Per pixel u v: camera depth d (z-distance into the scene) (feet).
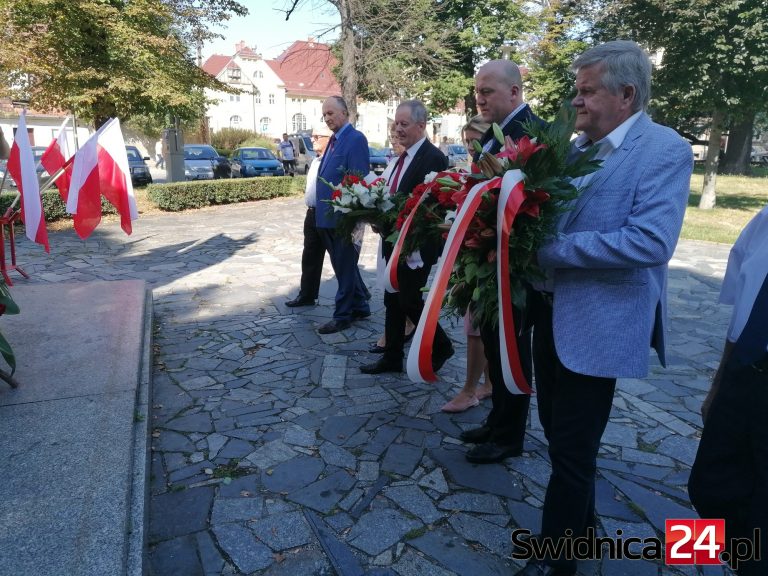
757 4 33.81
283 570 6.99
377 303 18.67
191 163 64.03
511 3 62.13
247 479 8.86
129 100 43.70
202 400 11.59
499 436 9.37
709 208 44.52
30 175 13.64
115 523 6.74
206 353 14.16
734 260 6.41
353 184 11.78
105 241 29.96
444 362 13.14
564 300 6.26
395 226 10.20
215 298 19.07
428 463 9.34
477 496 8.48
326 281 21.43
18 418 9.18
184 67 47.67
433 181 8.43
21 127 13.65
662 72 38.75
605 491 8.73
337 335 15.51
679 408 11.71
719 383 6.07
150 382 11.88
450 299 7.50
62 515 6.86
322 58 57.00
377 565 7.09
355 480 8.85
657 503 8.44
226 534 7.60
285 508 8.16
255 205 46.78
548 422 7.59
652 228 5.53
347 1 47.39
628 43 5.91
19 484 7.45
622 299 6.05
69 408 9.52
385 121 162.71
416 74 60.34
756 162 118.83
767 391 5.19
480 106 8.93
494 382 9.03
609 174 5.97
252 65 156.35
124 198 14.74
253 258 25.71
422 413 11.07
